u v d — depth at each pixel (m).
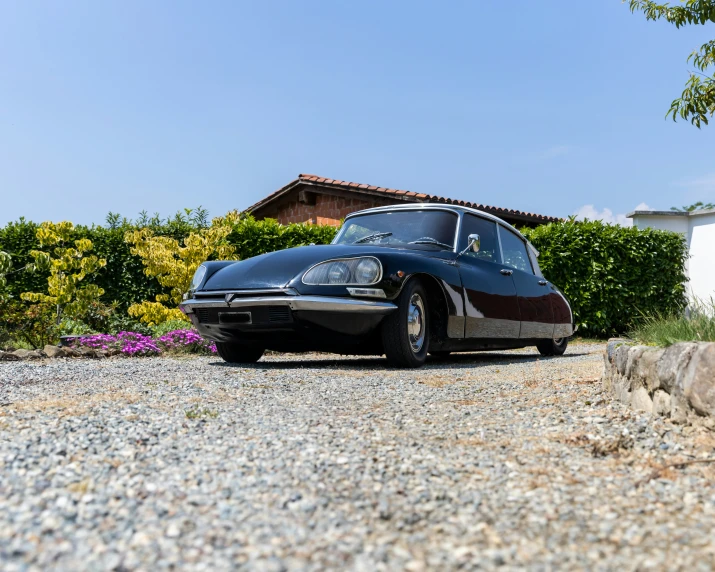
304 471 2.02
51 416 2.79
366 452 2.26
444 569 1.35
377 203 13.81
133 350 6.68
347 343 5.09
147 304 8.82
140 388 3.68
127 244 10.50
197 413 2.91
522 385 3.97
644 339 3.38
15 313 7.37
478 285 5.81
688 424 2.55
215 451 2.25
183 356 6.79
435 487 1.90
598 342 11.23
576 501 1.80
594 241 11.85
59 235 8.34
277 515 1.65
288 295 4.86
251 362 5.88
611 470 2.11
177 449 2.28
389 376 4.46
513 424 2.80
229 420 2.79
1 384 3.94
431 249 5.75
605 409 3.06
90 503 1.71
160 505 1.70
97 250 10.44
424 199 12.68
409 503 1.76
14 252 10.18
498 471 2.08
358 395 3.56
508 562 1.39
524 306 6.48
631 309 11.96
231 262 5.59
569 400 3.35
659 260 12.05
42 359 6.18
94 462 2.10
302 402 3.31
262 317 4.93
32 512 1.63
